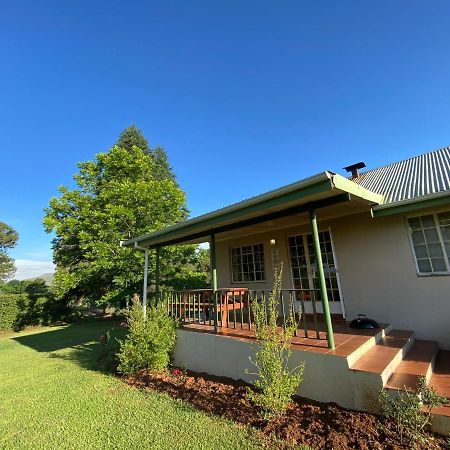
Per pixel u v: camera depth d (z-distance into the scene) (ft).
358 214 21.21
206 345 19.02
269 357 12.67
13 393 17.44
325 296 14.15
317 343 14.75
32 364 24.88
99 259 43.91
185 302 24.04
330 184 12.59
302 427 11.03
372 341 15.21
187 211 63.46
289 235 26.21
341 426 10.50
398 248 19.27
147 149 87.86
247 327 20.57
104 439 11.48
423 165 24.86
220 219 17.94
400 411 9.64
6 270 129.49
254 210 15.70
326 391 12.71
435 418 9.59
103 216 45.21
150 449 10.61
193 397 15.08
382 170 29.68
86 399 15.83
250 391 12.76
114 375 20.17
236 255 31.55
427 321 17.87
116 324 50.03
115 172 52.16
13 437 12.06
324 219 22.84
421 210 18.49
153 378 18.62
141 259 43.60
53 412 14.32
